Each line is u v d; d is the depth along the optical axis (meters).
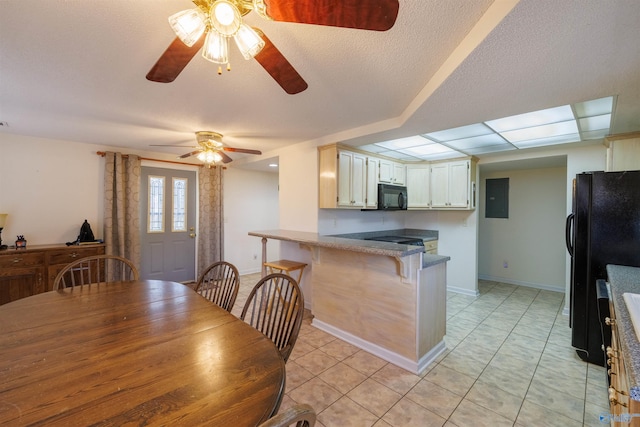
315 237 3.19
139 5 1.24
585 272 2.42
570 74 1.62
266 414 0.81
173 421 0.77
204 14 1.08
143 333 1.29
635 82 1.70
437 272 2.53
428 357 2.41
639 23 1.16
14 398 0.84
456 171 4.34
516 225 4.99
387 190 4.16
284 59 1.32
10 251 3.07
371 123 2.90
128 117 2.73
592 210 2.37
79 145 3.83
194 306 1.64
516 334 2.97
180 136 3.46
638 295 1.45
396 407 1.86
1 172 3.37
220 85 2.03
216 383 0.93
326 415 1.78
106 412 0.79
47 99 2.29
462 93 1.88
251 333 1.30
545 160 4.05
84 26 1.39
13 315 1.48
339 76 1.89
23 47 1.56
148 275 4.40
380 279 2.52
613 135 2.97
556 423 1.72
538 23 1.18
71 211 3.79
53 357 1.08
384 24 1.05
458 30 1.40
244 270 5.46
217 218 4.99
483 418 1.76
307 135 3.42
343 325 2.84
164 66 1.35
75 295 1.83
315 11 0.99
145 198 4.38
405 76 1.88
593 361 2.36
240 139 3.62
